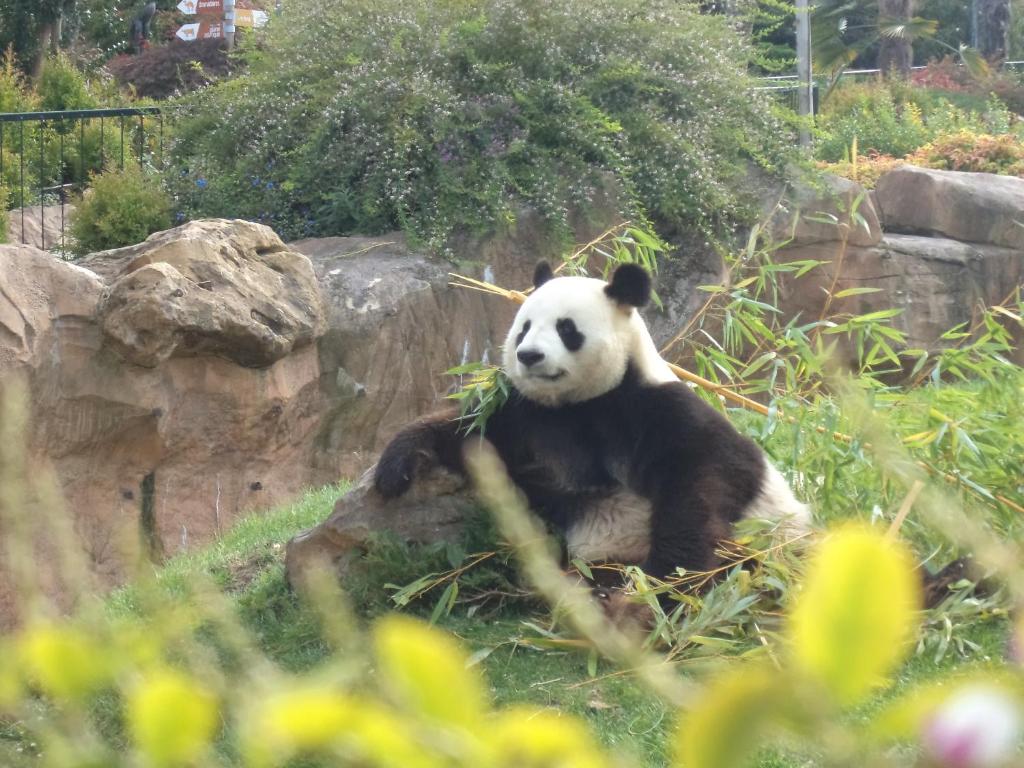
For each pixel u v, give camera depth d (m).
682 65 16.59
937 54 57.41
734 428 8.16
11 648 1.33
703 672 6.41
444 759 1.10
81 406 10.48
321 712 1.10
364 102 15.02
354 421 12.91
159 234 11.52
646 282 8.05
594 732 6.07
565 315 7.99
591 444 8.23
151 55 32.72
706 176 15.21
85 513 10.70
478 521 8.02
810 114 21.06
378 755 1.10
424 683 1.11
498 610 7.87
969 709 0.93
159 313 10.26
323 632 7.35
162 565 10.95
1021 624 1.19
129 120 24.22
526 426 8.30
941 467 7.80
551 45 15.94
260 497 11.83
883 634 0.95
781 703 0.98
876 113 28.59
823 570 0.97
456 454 8.30
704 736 0.99
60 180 22.42
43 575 10.09
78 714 1.38
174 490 11.29
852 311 15.96
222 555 9.77
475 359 13.77
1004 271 17.20
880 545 0.97
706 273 15.34
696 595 7.12
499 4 15.95
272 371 11.57
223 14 33.25
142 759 1.17
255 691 1.32
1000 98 37.53
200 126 16.44
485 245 14.20
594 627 1.70
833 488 7.96
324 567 8.10
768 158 16.36
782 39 43.91
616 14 16.56
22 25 33.25
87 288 10.43
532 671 6.97
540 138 15.30
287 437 12.13
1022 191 17.81
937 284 16.58
